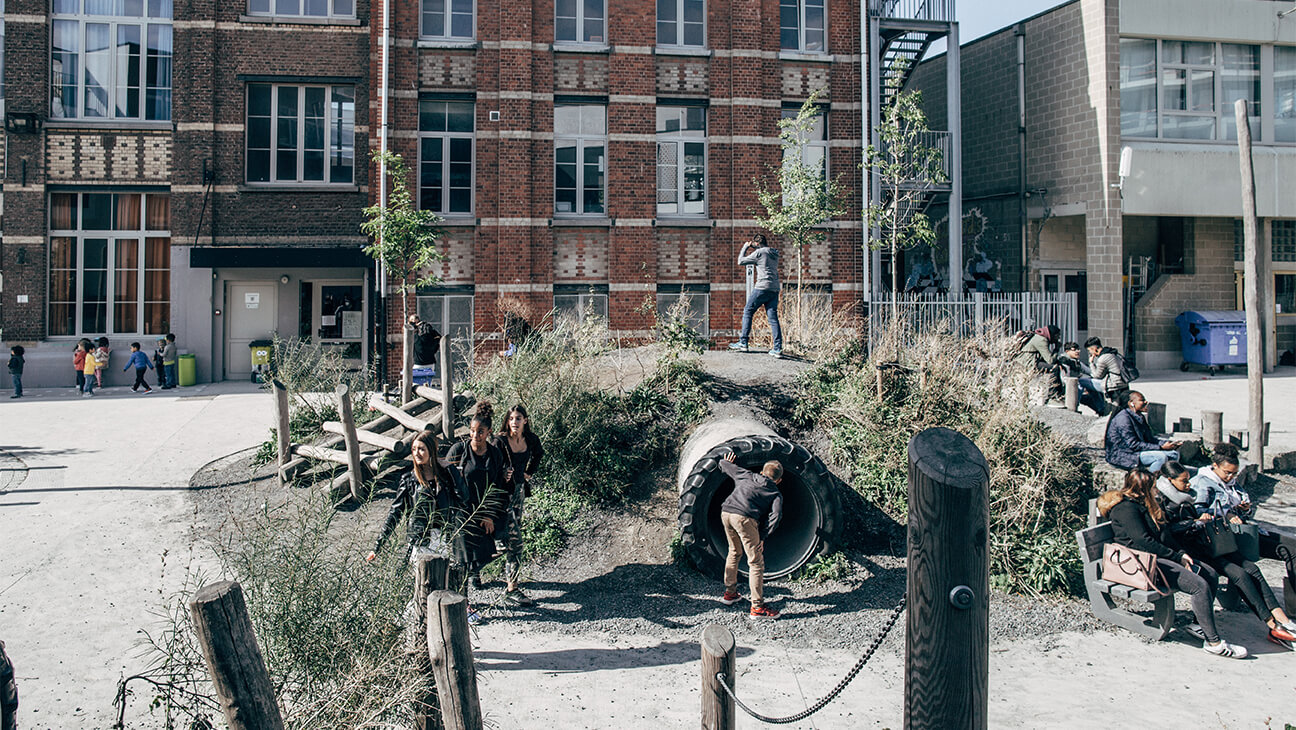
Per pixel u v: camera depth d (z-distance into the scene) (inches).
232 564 244.7
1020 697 247.8
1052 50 884.0
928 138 888.9
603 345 498.6
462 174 788.6
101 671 247.6
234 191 810.2
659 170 815.1
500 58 778.8
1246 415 603.2
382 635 199.3
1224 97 879.1
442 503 289.3
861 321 765.9
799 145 730.2
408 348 470.9
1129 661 276.4
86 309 832.3
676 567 345.7
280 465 414.3
